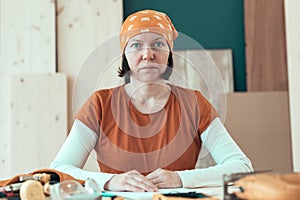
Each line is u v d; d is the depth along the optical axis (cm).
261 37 354
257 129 338
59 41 360
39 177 103
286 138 337
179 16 369
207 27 367
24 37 361
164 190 115
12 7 363
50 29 360
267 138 338
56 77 352
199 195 89
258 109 340
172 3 368
